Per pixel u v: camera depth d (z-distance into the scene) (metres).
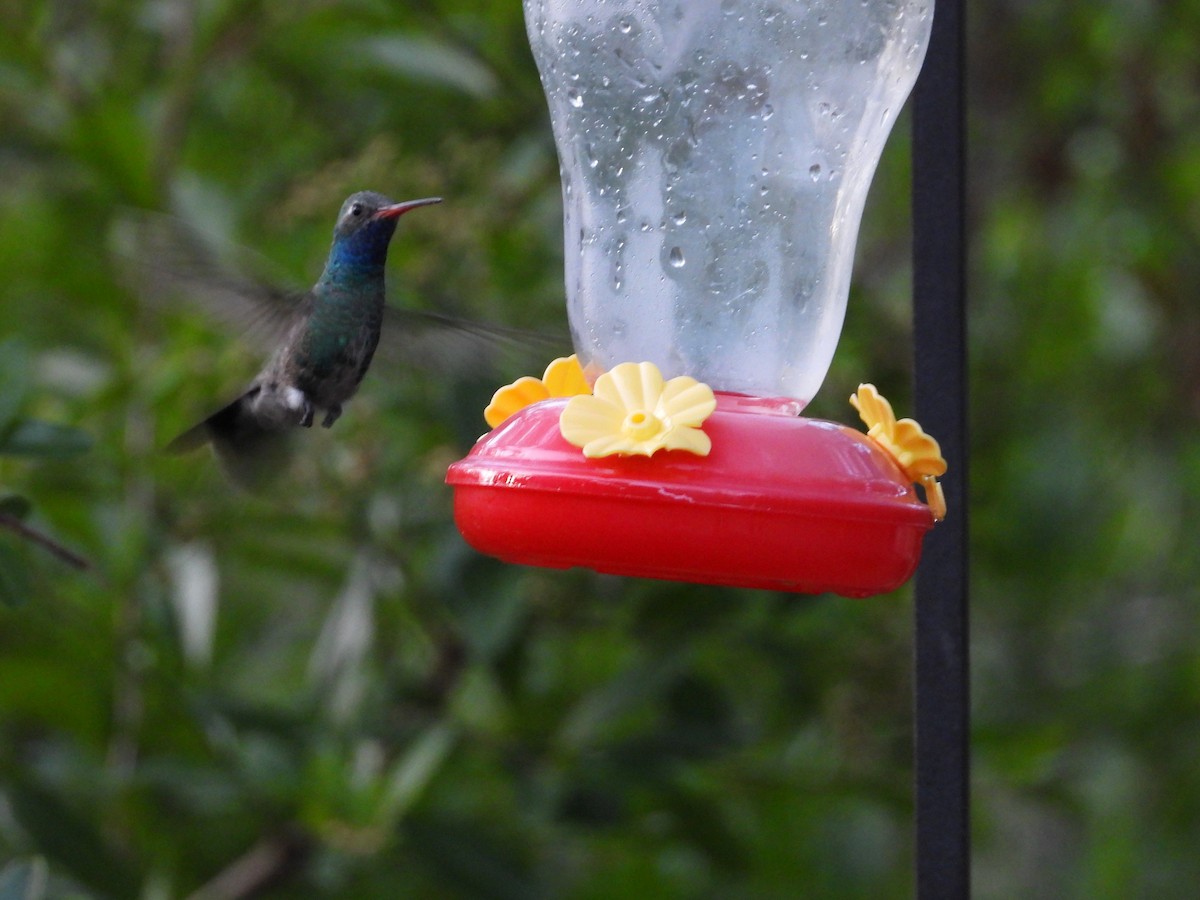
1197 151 11.92
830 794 8.34
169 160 8.28
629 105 5.61
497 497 4.60
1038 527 10.26
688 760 7.95
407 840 7.51
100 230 8.41
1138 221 11.80
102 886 7.17
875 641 8.61
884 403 4.92
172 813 8.35
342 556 8.34
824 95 5.53
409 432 8.23
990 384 11.14
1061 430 10.84
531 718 8.23
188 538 8.09
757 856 8.75
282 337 6.51
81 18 9.04
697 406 4.53
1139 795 11.47
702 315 5.54
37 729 8.64
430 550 8.12
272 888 8.19
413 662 8.59
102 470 8.04
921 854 4.80
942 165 4.92
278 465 6.66
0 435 5.66
